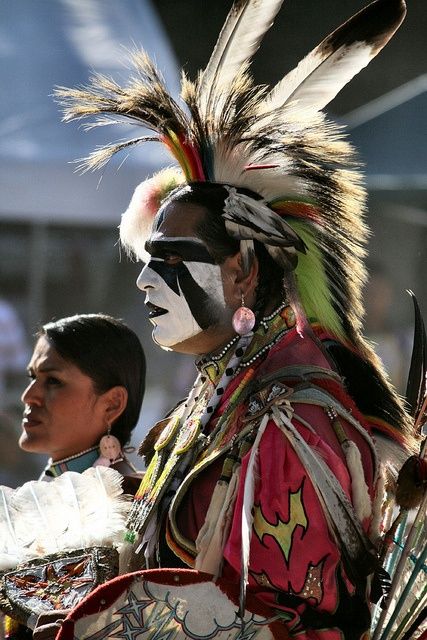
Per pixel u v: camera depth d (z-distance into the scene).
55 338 6.37
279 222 4.85
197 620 4.37
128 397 6.46
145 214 5.59
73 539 5.32
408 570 5.03
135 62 5.46
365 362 5.14
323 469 4.43
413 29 21.75
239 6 5.34
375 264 16.89
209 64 5.32
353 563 4.42
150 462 5.54
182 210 4.92
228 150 5.01
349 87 21.88
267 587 4.39
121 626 4.38
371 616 4.91
